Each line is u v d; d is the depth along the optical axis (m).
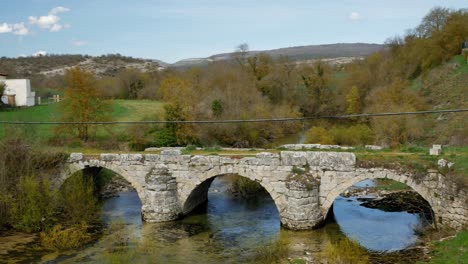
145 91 83.12
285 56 90.94
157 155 31.12
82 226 28.27
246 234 27.30
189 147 35.81
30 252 24.58
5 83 63.28
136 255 23.92
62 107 47.34
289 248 24.31
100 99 49.09
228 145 55.03
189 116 50.53
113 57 185.12
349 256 21.86
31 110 58.69
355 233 26.58
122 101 76.19
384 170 26.09
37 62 167.62
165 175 30.38
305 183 27.06
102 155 32.41
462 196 22.88
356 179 26.73
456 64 63.62
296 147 35.03
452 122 49.62
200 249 24.81
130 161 31.72
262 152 30.34
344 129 53.28
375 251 23.34
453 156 26.41
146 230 28.44
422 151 29.39
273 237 26.41
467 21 68.38
